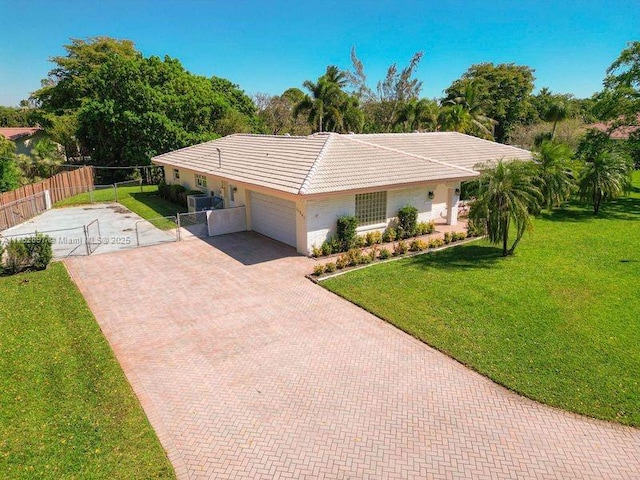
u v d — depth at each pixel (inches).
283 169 711.1
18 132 1875.0
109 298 499.2
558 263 600.4
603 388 314.5
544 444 264.7
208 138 1596.9
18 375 339.6
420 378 334.3
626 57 1121.4
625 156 1016.2
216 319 442.9
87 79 1712.6
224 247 704.4
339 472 244.4
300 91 2544.3
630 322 415.5
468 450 259.9
